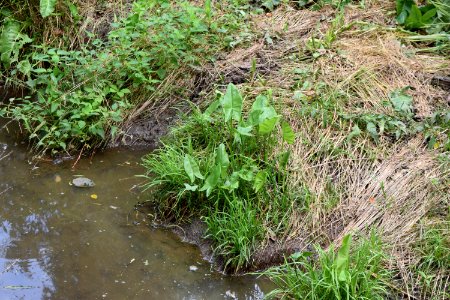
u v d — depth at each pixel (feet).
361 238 10.00
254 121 10.85
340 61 12.75
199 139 11.73
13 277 9.72
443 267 9.52
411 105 11.82
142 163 12.12
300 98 12.01
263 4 14.32
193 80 13.07
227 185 10.41
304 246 10.18
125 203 11.23
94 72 12.68
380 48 12.99
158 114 12.82
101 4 14.47
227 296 9.69
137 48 12.87
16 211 11.00
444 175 10.68
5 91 13.83
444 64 12.64
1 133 12.75
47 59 13.65
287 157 10.78
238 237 10.02
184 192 10.80
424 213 10.22
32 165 12.00
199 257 10.28
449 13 13.53
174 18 13.38
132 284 9.75
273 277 9.60
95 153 12.35
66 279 9.75
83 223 10.80
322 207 10.57
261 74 12.82
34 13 14.07
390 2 14.25
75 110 12.20
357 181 10.85
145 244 10.46
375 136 11.34
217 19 13.80
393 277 9.52
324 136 11.46
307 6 14.44
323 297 8.98
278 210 10.53
